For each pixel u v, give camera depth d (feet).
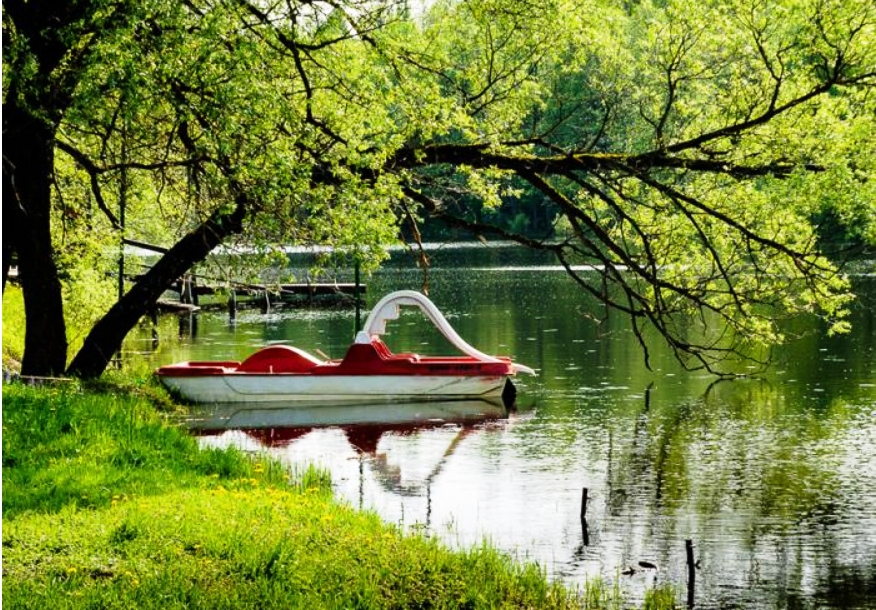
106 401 50.06
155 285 63.41
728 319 55.93
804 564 39.96
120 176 60.08
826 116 54.44
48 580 28.45
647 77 60.75
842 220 57.77
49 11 48.65
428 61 57.98
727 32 54.80
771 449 59.52
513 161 56.70
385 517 46.03
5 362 70.90
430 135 54.65
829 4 52.13
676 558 40.55
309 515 36.88
